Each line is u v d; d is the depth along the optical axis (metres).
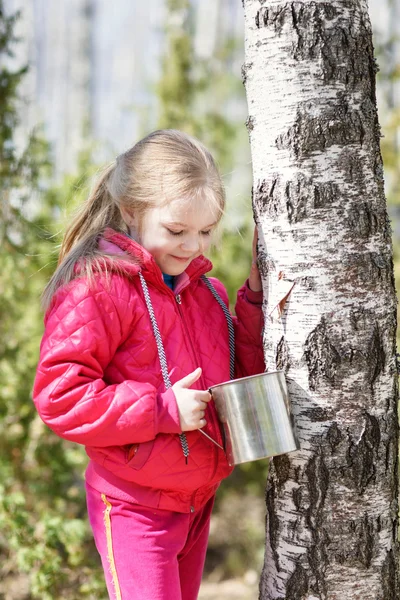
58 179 4.45
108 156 4.41
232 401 1.73
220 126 5.50
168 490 1.89
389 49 5.37
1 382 3.87
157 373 1.87
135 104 5.58
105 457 1.87
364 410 1.79
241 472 5.02
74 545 3.32
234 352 2.08
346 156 1.77
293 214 1.79
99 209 2.09
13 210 3.77
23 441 3.90
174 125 5.26
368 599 1.83
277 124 1.80
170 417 1.75
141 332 1.86
